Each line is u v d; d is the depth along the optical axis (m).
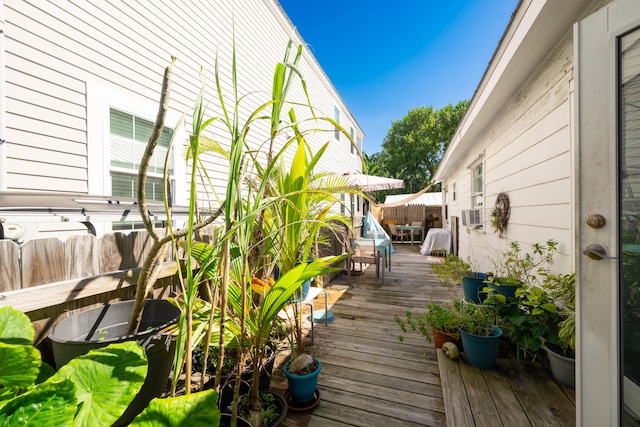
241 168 1.17
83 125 2.73
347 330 2.80
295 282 1.27
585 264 1.29
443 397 1.70
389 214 12.06
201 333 1.25
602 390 1.22
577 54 1.32
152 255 1.18
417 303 3.70
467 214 5.21
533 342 1.89
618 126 1.21
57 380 0.80
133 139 3.19
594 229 1.26
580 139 1.31
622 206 1.21
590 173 1.28
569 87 2.19
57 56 2.55
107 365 0.88
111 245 1.58
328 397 1.78
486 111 3.76
